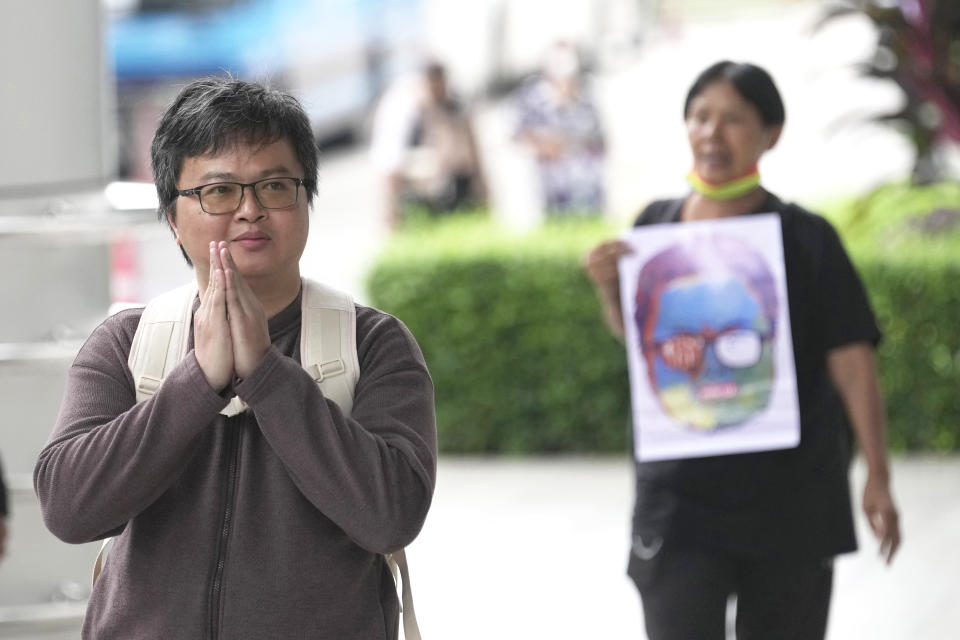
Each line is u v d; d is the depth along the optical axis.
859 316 8.45
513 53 37.38
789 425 8.34
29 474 9.11
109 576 5.70
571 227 21.86
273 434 5.34
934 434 19.52
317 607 5.51
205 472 5.62
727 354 8.46
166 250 22.58
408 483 5.50
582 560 15.70
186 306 5.88
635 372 8.56
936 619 13.36
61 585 9.15
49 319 9.20
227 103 5.58
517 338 20.30
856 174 33.03
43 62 9.20
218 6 37.06
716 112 8.52
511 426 20.45
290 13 37.69
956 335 19.31
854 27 33.59
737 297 8.49
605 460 20.12
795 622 8.42
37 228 8.71
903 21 22.06
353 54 38.19
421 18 37.94
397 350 5.86
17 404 9.08
